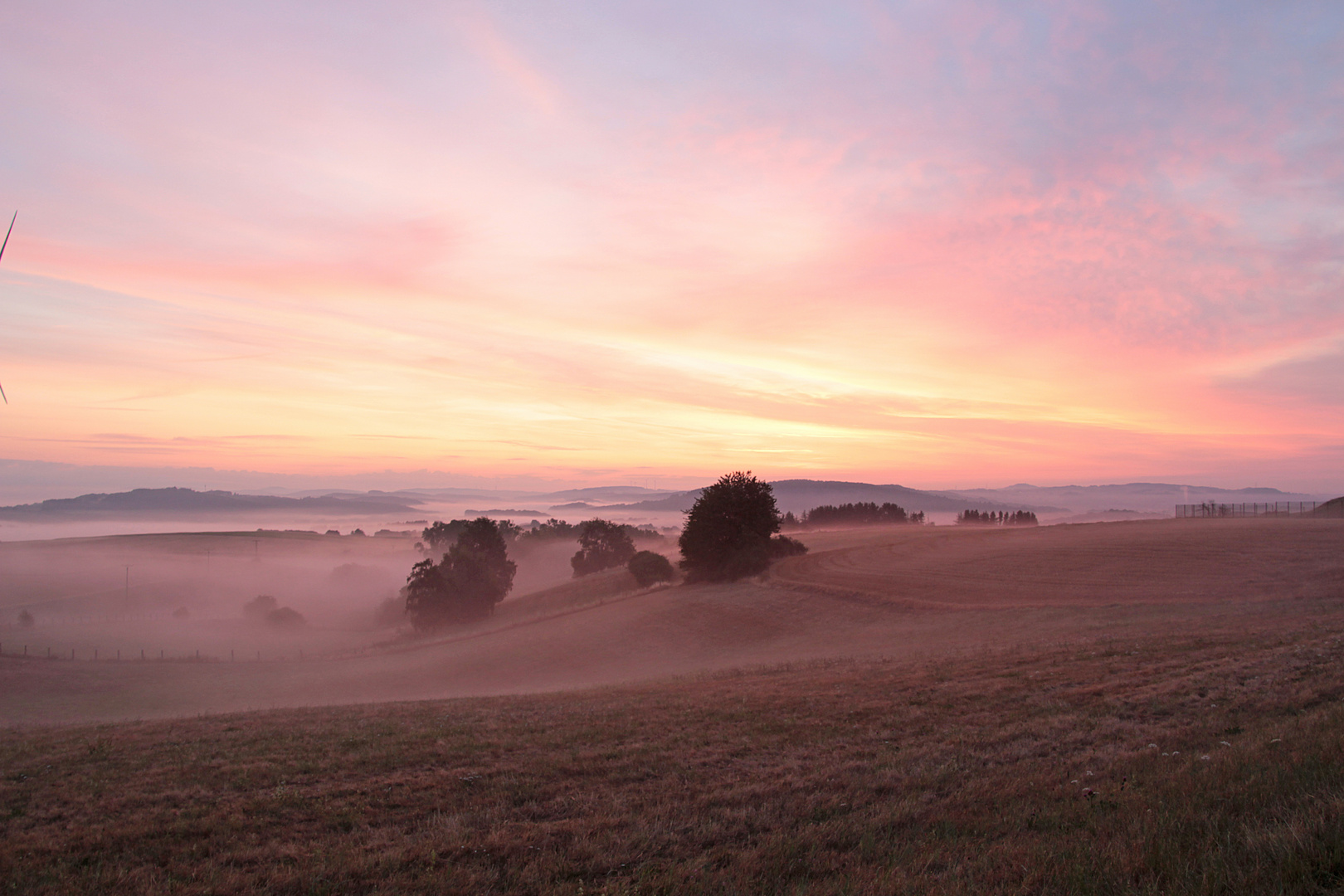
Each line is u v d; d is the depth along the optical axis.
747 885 6.92
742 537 74.81
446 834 8.60
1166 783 8.62
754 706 15.92
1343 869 5.74
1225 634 21.31
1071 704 14.03
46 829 9.03
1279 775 8.10
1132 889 5.86
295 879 7.45
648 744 12.70
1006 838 7.57
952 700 15.17
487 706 19.14
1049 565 56.75
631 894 6.90
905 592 52.38
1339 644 17.52
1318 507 89.19
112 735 15.52
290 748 13.16
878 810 8.88
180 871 7.73
